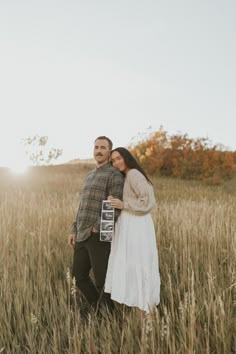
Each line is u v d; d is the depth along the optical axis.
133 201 2.89
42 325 2.88
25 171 24.23
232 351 2.40
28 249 4.08
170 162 23.17
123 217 2.96
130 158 3.04
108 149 3.25
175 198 10.79
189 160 21.59
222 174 19.61
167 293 3.16
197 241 4.29
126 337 2.45
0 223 4.81
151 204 2.88
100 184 3.12
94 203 3.12
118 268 2.88
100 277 3.12
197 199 10.07
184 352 2.26
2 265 3.71
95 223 3.09
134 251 2.85
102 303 3.09
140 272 2.82
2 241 4.23
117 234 2.98
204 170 20.61
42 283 3.33
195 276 3.47
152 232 2.98
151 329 2.23
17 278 3.29
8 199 6.93
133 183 2.90
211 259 3.76
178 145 23.39
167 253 4.12
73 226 3.54
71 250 4.32
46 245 4.26
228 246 4.23
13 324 2.91
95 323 2.80
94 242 3.11
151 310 2.67
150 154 24.09
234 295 2.89
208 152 21.09
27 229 4.77
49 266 3.84
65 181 15.79
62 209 6.20
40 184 14.61
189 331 2.25
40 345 2.61
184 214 5.73
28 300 3.07
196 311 2.62
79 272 3.28
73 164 32.16
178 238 4.53
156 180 19.52
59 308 3.01
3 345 2.62
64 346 2.65
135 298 2.84
